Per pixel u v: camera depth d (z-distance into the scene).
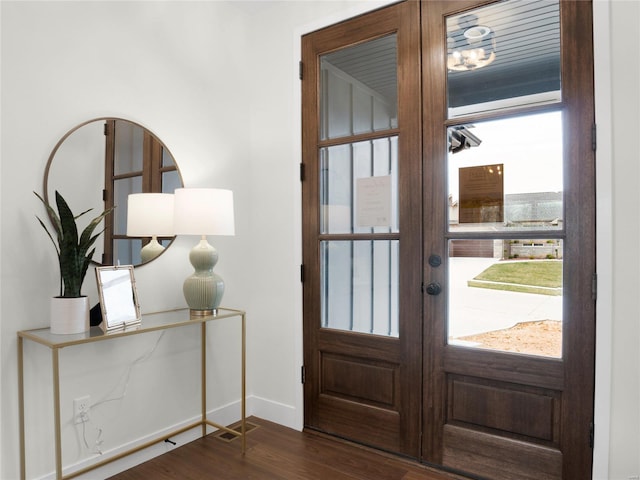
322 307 2.51
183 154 2.41
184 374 2.41
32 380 1.80
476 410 2.02
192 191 2.08
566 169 1.79
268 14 2.73
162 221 2.29
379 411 2.29
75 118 1.94
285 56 2.65
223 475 2.05
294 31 2.60
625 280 1.67
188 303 2.20
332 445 2.36
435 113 2.10
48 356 1.85
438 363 2.10
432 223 2.11
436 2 2.10
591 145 1.74
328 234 2.47
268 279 2.72
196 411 2.47
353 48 2.38
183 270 2.40
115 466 2.07
